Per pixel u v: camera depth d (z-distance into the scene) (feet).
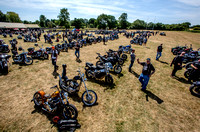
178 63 23.11
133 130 11.93
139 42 66.08
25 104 14.82
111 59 25.49
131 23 389.60
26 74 23.15
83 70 26.16
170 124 12.91
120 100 16.63
